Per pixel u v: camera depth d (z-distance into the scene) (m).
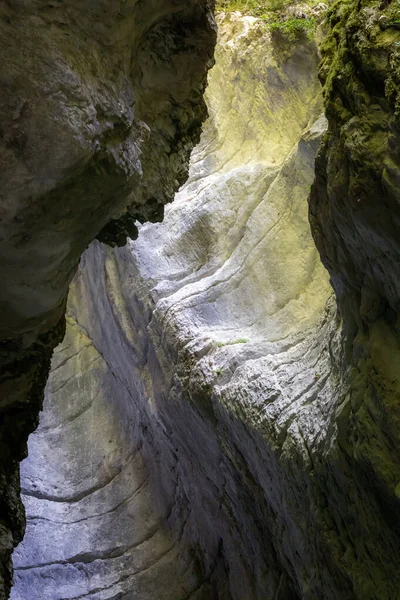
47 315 4.00
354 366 4.28
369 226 3.66
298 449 4.72
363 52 3.55
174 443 7.30
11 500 4.44
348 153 3.66
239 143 7.59
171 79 4.62
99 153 3.33
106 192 3.54
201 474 6.91
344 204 3.85
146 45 4.32
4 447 4.47
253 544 6.22
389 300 3.88
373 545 4.14
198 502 7.10
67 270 3.79
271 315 6.45
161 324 6.95
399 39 3.39
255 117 7.38
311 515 4.72
